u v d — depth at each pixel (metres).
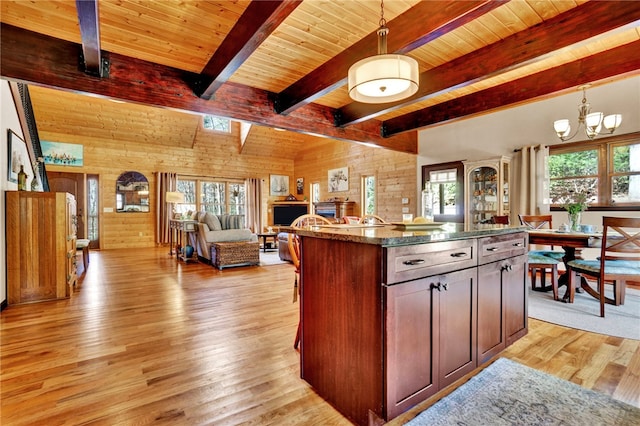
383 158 7.39
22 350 2.19
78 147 7.52
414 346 1.44
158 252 7.24
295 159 10.75
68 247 3.57
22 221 3.30
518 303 2.19
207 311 3.04
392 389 1.35
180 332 2.51
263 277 4.61
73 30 2.61
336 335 1.57
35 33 2.61
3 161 3.29
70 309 3.11
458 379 1.70
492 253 1.92
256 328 2.60
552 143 4.55
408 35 2.42
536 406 1.55
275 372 1.90
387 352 1.33
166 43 2.83
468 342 1.74
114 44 2.82
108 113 7.16
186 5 2.35
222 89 3.60
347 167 8.51
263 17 2.20
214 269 5.21
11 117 3.61
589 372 1.86
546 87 3.46
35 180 4.39
